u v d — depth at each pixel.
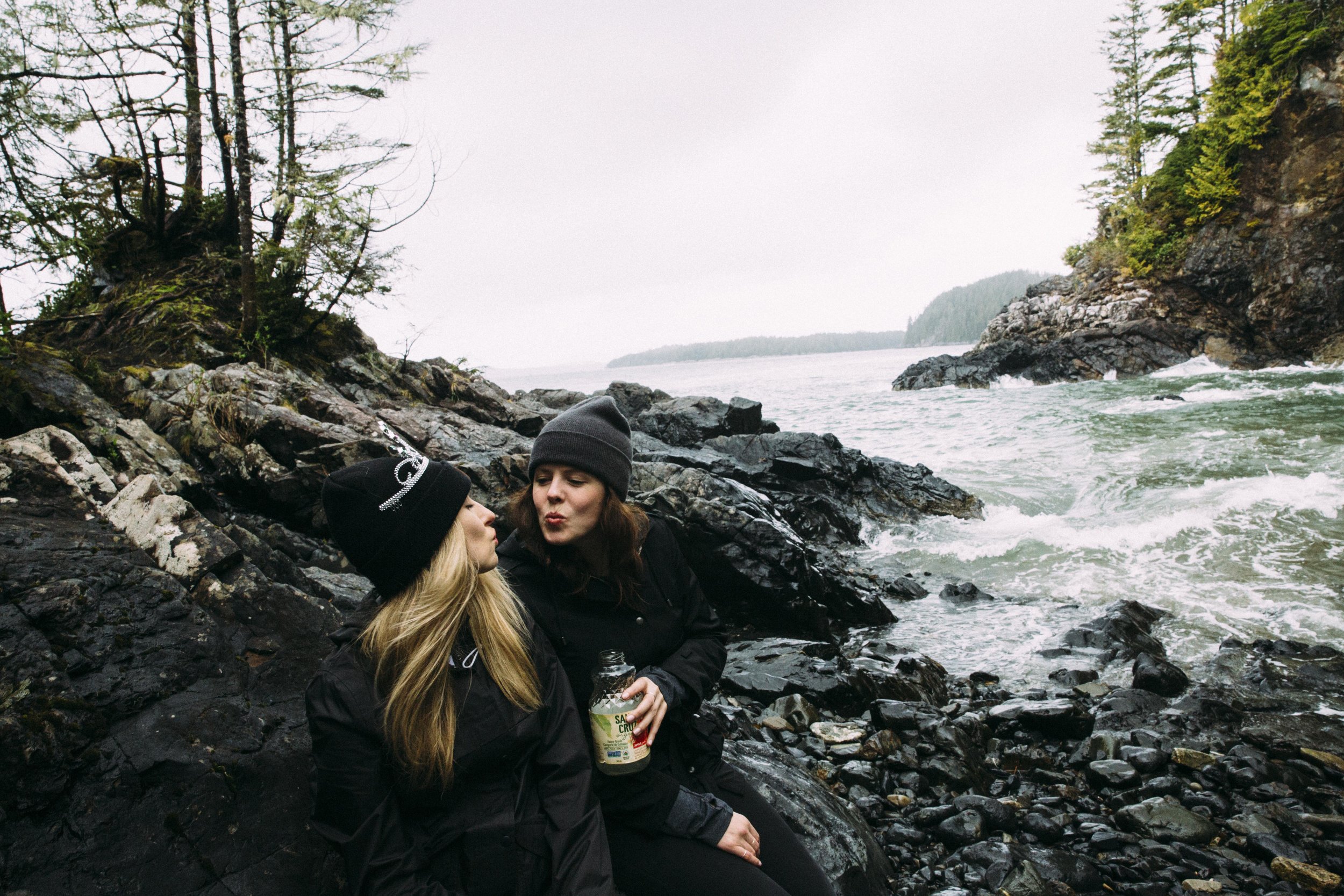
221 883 2.27
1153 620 7.77
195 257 12.14
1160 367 38.56
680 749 2.34
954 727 5.14
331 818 1.70
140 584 3.12
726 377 92.25
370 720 1.69
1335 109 34.28
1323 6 35.25
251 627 3.27
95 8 9.43
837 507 13.10
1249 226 37.69
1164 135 48.03
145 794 2.41
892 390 43.94
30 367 6.29
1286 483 11.65
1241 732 5.24
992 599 9.15
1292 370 34.12
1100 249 46.31
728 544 8.30
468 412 13.20
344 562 6.92
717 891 1.98
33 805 2.27
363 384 11.91
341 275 11.32
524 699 1.89
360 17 10.24
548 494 2.17
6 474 3.73
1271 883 3.70
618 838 2.08
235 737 2.68
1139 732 5.24
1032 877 3.59
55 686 2.55
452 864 1.75
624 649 2.26
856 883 3.07
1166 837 4.06
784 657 6.60
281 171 10.66
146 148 11.40
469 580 1.82
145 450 6.32
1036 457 16.66
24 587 2.84
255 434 7.68
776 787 3.45
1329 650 6.57
